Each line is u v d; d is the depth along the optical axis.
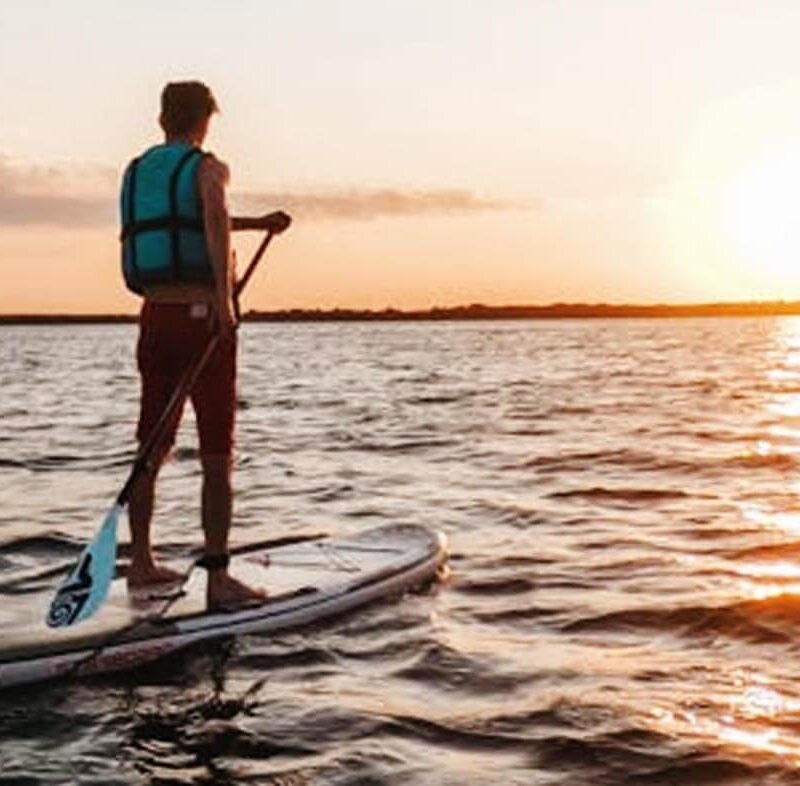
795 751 4.43
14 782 4.20
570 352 64.31
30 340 141.75
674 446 15.31
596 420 19.80
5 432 19.05
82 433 18.81
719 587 6.99
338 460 14.38
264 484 12.23
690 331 146.00
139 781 4.21
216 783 4.20
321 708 4.94
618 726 4.69
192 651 5.63
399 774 4.25
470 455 14.66
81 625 5.58
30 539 8.95
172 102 5.71
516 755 4.44
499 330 175.75
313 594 6.20
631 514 9.88
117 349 93.06
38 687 5.19
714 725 4.70
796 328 168.12
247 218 5.84
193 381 5.48
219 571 5.85
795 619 6.22
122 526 9.53
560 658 5.62
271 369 46.06
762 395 26.50
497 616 6.38
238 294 5.71
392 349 77.00
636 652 5.73
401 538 7.36
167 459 6.02
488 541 8.63
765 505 10.33
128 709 4.94
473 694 5.12
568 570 7.53
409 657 5.62
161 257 5.57
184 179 5.54
